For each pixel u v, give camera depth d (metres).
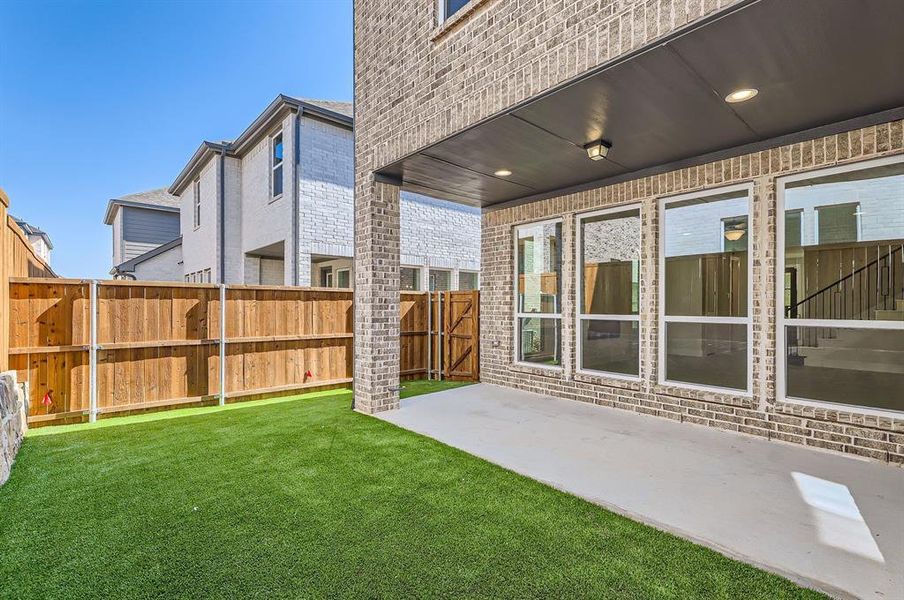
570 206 7.48
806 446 5.04
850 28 3.12
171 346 7.25
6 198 5.61
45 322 6.29
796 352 5.34
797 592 2.60
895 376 4.91
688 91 4.11
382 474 4.33
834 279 5.08
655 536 3.20
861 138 4.67
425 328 9.94
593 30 3.79
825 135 4.88
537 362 8.29
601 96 4.23
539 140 5.38
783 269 5.30
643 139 5.30
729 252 5.87
